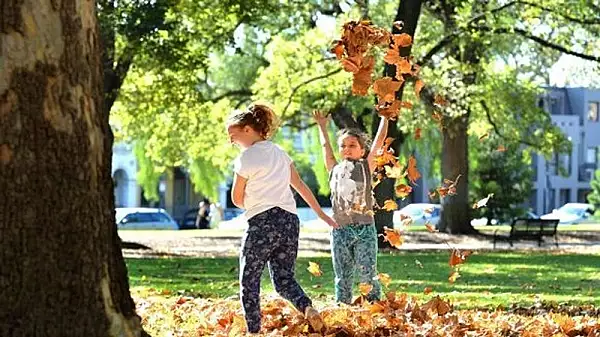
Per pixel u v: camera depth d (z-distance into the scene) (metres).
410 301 9.29
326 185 48.00
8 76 5.51
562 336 7.87
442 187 8.68
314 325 7.41
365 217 9.13
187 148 38.25
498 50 36.97
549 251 27.81
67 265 5.62
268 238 7.36
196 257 24.77
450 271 17.89
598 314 10.09
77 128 5.68
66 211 5.62
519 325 8.33
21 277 5.51
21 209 5.52
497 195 51.41
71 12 5.69
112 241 5.90
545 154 41.56
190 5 26.78
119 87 27.28
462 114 35.12
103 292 5.76
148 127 37.06
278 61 33.69
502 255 24.70
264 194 7.39
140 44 25.59
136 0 25.75
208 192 50.88
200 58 27.20
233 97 38.84
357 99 34.22
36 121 5.55
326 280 15.40
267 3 27.72
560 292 13.32
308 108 34.22
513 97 38.69
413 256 23.66
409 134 39.94
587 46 31.97
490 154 51.34
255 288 7.44
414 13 27.27
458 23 30.97
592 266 19.73
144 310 9.34
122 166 73.50
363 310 8.30
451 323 8.02
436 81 32.91
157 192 60.97
